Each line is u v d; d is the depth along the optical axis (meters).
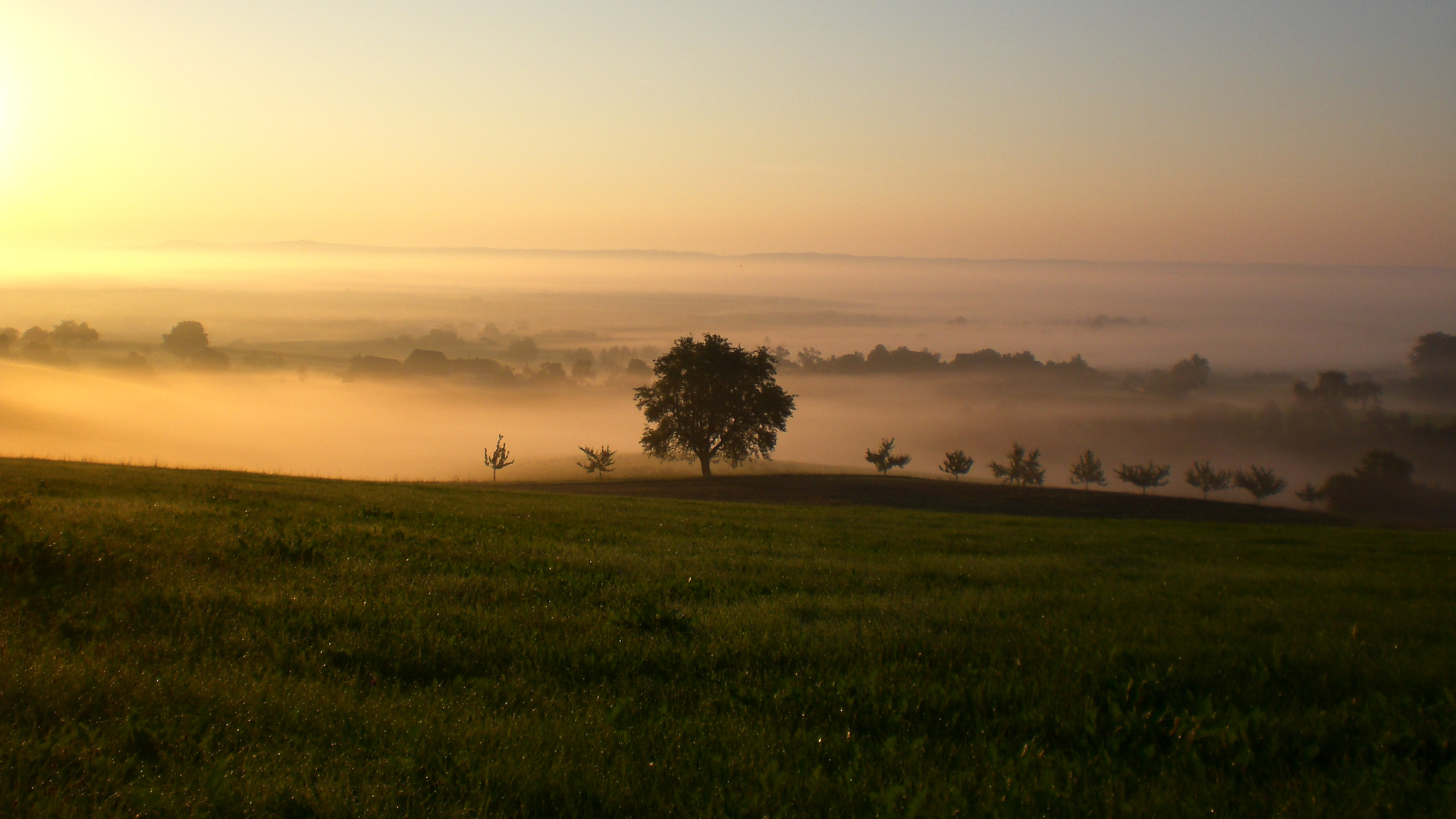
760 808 5.19
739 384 86.44
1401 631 10.64
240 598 9.18
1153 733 6.76
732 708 7.03
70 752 5.29
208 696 6.43
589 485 76.31
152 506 15.74
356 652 7.82
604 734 6.21
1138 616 11.06
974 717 7.01
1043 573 14.56
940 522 27.59
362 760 5.61
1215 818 5.41
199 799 4.91
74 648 7.38
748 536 19.39
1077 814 5.35
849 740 6.41
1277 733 6.77
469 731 6.11
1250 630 10.55
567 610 9.85
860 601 11.20
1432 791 5.84
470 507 22.17
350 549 12.63
